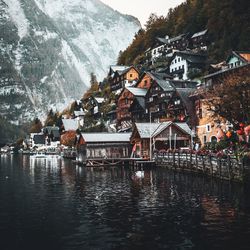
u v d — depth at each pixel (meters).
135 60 183.88
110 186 47.31
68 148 144.12
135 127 79.88
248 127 24.36
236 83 52.31
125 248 21.91
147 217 28.83
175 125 78.06
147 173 61.53
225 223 26.31
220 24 138.00
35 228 26.92
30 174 69.25
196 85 102.44
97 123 149.62
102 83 191.75
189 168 57.09
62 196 40.47
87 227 26.59
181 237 23.53
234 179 42.81
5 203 36.88
